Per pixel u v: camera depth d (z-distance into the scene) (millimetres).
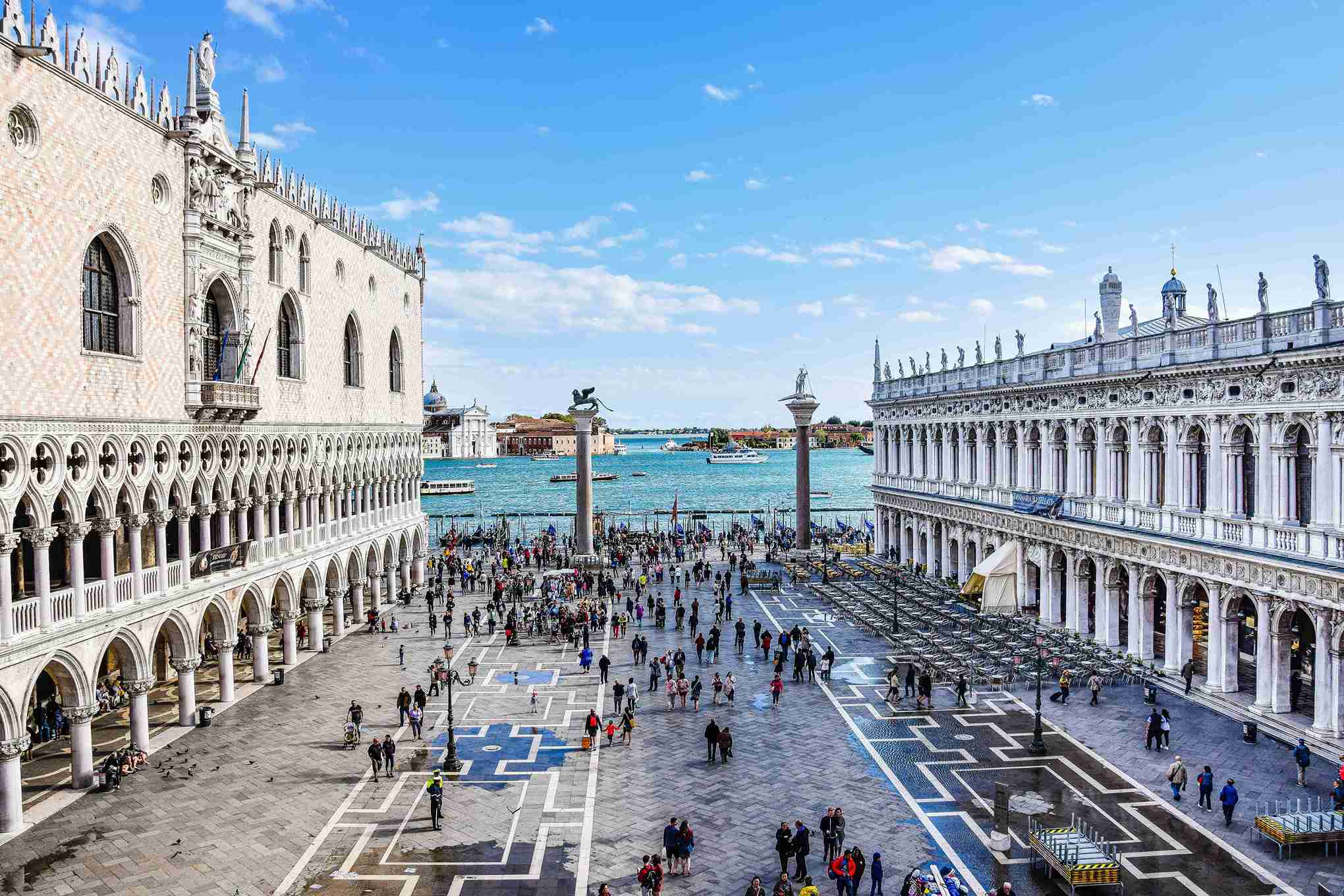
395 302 79000
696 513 151500
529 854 31375
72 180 35969
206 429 46094
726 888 28906
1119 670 50500
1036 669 47094
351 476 68562
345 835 32844
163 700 49656
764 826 33500
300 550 58281
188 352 44375
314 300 60875
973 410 75125
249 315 50406
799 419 101312
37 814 34531
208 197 46125
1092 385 57406
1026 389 64875
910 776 37969
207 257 46156
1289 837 30125
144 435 40656
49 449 34906
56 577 42344
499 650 61188
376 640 64500
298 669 56312
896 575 75062
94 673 37281
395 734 43938
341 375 65938
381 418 75188
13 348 32812
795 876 29562
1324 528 39562
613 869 30281
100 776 37000
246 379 50250
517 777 38500
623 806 35344
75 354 36125
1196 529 47812
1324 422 39844
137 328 40250
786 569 93375
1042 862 29984
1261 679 43312
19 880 29312
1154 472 52781
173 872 30031
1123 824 32938
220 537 48562
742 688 51812
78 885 29047
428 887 29047
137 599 40219
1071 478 60156
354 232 68938
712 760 39969
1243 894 27891
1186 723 43688
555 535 131125
